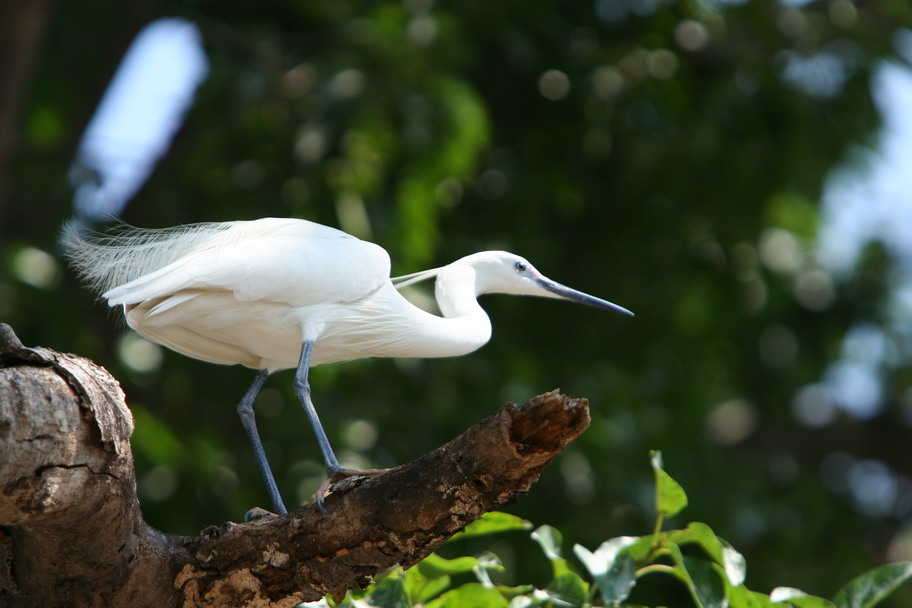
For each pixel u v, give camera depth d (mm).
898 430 16359
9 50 10234
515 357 11922
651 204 12727
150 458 10320
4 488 3717
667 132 11969
